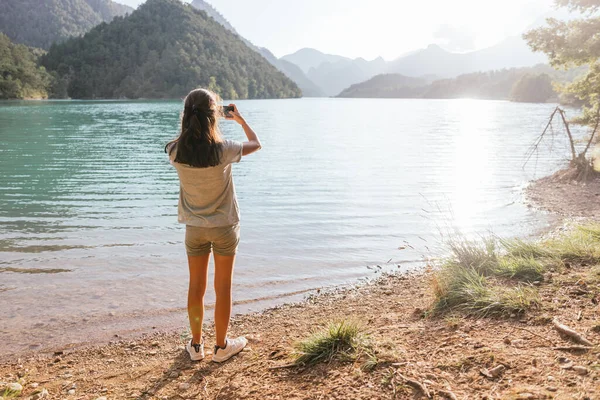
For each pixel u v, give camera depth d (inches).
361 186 462.3
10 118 1764.3
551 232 286.5
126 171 585.6
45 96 5689.0
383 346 118.9
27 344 155.2
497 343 110.7
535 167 583.2
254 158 693.3
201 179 110.0
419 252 253.9
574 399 81.0
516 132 1228.5
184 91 6899.6
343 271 227.6
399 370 103.7
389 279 215.2
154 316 176.6
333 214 345.1
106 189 462.0
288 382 109.9
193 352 134.0
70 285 207.3
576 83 566.3
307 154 746.2
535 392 85.5
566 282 149.6
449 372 100.0
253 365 125.0
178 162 107.7
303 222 321.1
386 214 344.2
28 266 231.9
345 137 1089.4
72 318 174.6
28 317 175.3
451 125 1566.2
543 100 5979.3
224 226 116.3
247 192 431.8
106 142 963.3
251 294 200.1
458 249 194.2
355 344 119.9
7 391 120.2
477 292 146.4
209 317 176.1
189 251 121.4
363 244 271.3
